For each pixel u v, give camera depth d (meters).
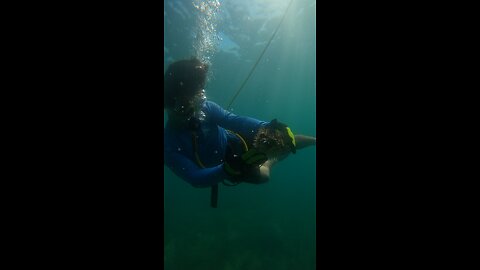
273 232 15.66
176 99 2.05
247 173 1.71
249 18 13.92
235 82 25.05
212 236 15.24
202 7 11.98
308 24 15.03
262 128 2.00
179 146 2.17
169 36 13.58
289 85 29.30
